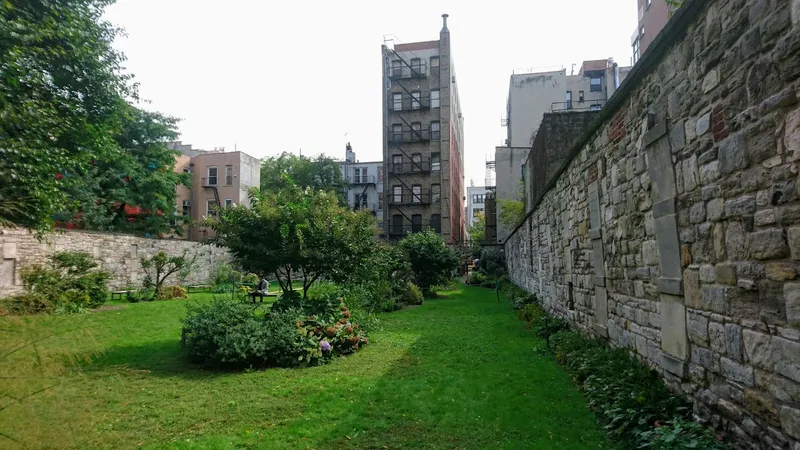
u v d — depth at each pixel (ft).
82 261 41.01
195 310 21.72
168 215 84.84
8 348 7.47
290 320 21.93
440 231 113.29
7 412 6.91
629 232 15.80
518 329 29.55
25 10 25.34
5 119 19.80
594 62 130.62
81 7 31.76
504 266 80.89
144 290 50.67
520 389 16.20
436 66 118.32
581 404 14.40
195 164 113.09
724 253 9.54
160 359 20.88
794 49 7.25
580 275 23.73
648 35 68.23
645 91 13.96
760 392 8.36
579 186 23.63
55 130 25.05
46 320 8.52
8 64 20.98
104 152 37.70
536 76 107.96
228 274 64.90
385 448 11.50
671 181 12.06
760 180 8.23
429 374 18.44
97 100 35.91
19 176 20.85
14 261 40.32
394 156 118.01
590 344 20.24
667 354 12.55
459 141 151.23
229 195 110.63
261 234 25.03
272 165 132.87
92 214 67.31
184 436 12.17
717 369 9.91
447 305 45.03
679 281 11.66
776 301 7.84
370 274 29.32
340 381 17.48
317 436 12.24
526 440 11.84
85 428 7.93
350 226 27.04
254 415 13.80
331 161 130.00
